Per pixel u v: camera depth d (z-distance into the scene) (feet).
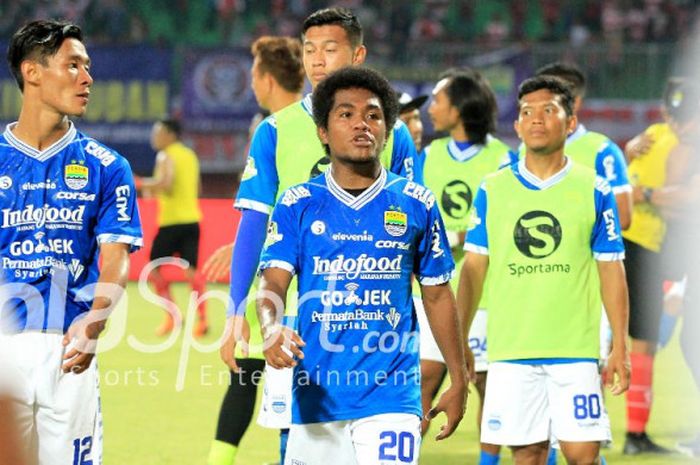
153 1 233.76
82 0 230.89
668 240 76.28
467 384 43.52
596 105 202.39
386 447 41.42
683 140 77.00
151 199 171.42
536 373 54.03
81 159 44.98
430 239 42.75
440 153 73.72
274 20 234.99
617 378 53.98
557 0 236.02
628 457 73.41
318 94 42.09
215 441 59.21
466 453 74.18
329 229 41.98
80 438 44.60
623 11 233.96
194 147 205.36
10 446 42.42
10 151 44.52
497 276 54.70
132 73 204.33
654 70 201.57
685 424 82.99
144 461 70.64
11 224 44.24
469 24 236.02
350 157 41.39
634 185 78.69
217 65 204.74
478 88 72.90
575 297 53.78
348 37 52.08
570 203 54.03
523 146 72.13
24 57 44.27
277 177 51.83
